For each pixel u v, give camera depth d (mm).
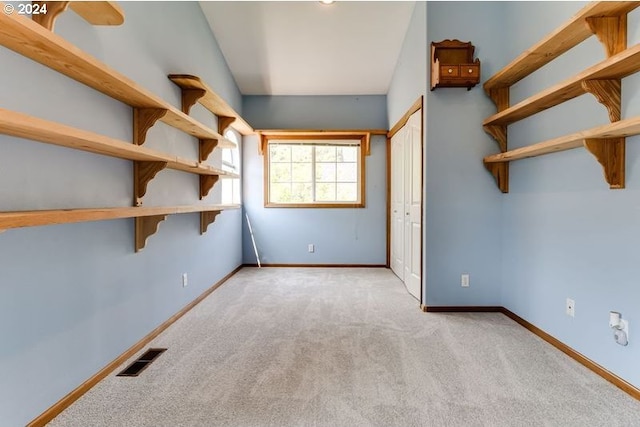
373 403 1629
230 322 2748
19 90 1316
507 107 2883
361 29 3812
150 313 2387
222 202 4191
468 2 2945
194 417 1522
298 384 1799
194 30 3230
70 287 1624
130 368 1974
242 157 5043
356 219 5043
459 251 3018
